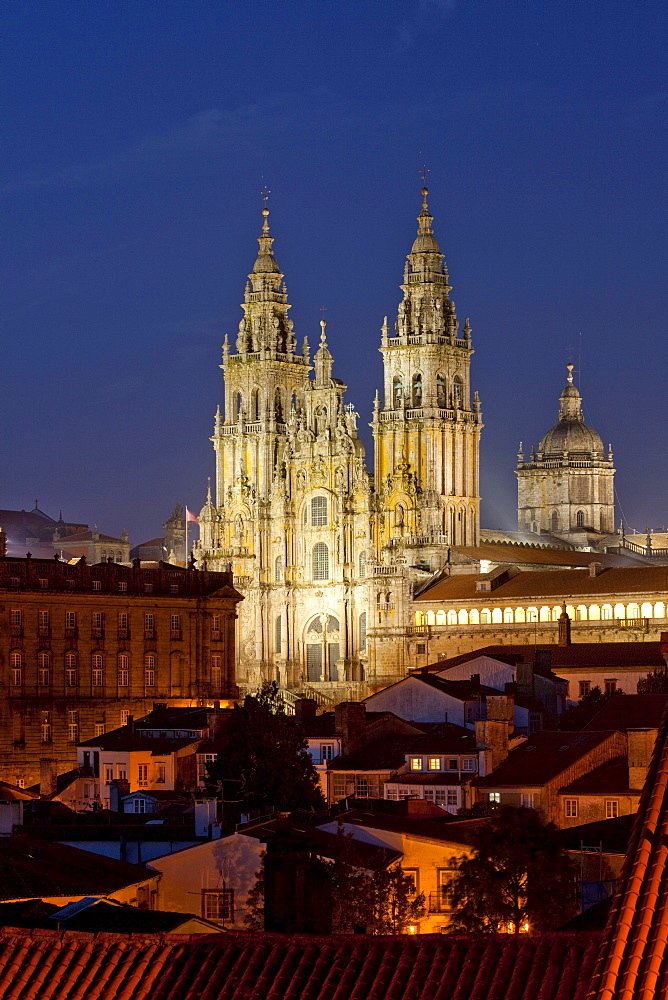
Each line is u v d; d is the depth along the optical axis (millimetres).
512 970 49375
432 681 181125
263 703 189000
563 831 104562
